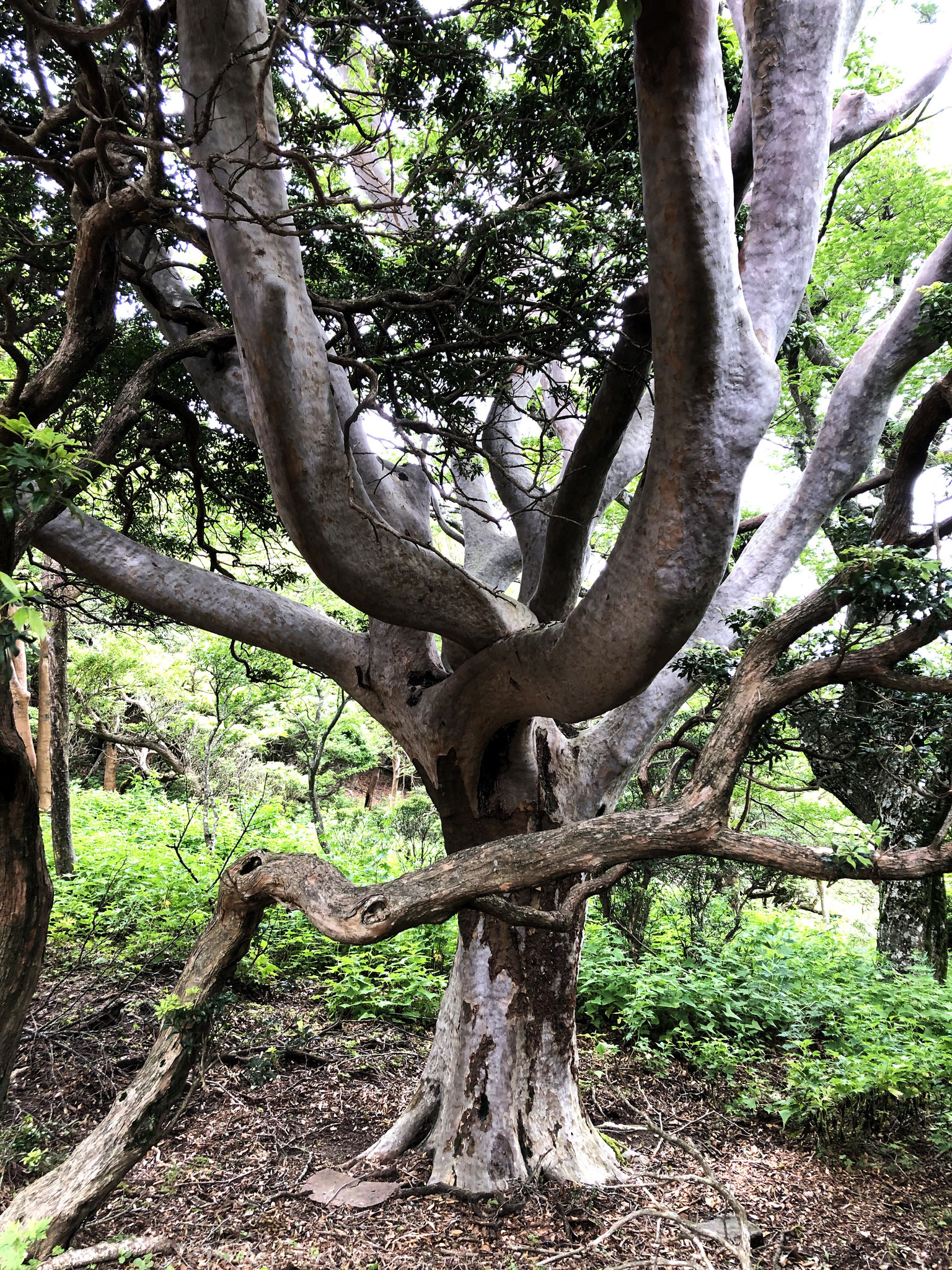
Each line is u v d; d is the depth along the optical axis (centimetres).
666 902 1020
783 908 1266
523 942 528
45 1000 685
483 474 700
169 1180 482
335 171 525
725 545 320
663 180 276
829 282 1032
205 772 1130
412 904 293
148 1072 327
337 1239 435
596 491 507
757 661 329
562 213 447
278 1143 536
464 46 396
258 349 324
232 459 646
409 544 385
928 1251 460
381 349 491
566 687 382
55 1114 533
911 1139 601
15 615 186
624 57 413
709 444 304
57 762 1012
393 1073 643
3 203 477
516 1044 522
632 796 934
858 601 325
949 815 293
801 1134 594
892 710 385
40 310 529
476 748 497
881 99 650
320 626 536
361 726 2255
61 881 948
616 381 458
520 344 475
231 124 327
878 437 582
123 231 479
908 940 951
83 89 356
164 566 493
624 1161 545
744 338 316
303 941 830
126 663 1655
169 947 783
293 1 343
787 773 982
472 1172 500
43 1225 211
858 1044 677
